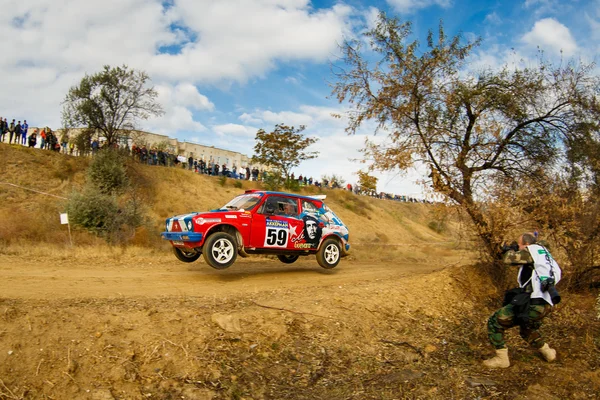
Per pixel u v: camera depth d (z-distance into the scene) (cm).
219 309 594
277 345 533
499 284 913
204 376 442
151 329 496
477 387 484
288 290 779
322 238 990
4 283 691
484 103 1055
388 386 478
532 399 456
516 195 877
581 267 891
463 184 993
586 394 468
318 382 475
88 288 701
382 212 4344
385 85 1057
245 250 869
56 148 2609
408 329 664
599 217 893
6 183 2070
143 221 1772
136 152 2859
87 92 2581
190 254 970
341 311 661
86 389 392
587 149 1032
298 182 3688
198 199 2745
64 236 1478
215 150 5656
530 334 562
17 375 388
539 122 1088
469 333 681
